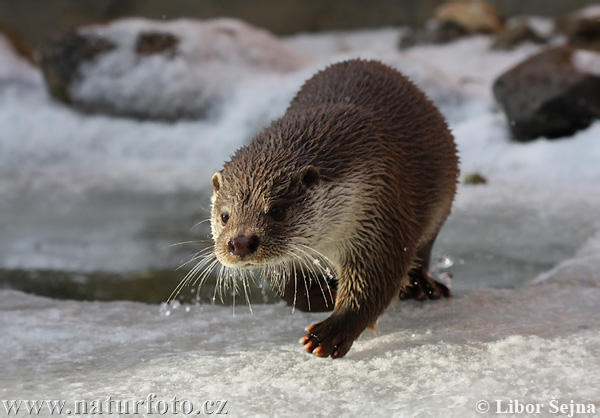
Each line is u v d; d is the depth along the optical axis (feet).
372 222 27.14
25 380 24.53
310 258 27.40
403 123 30.78
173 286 38.55
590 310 29.53
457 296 33.42
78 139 71.51
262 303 35.27
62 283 39.75
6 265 43.04
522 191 51.65
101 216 52.54
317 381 23.48
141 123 73.15
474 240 42.57
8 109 74.95
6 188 60.23
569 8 122.31
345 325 26.53
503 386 21.83
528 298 31.91
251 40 80.33
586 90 57.82
